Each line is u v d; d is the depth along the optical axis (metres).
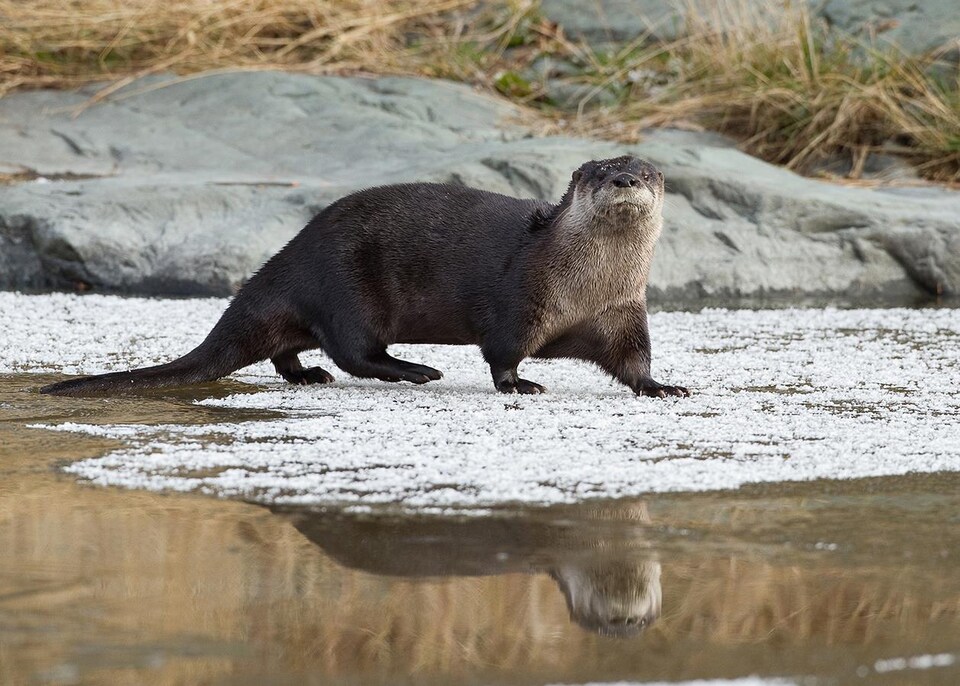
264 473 11.36
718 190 28.22
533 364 18.89
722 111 35.50
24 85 35.78
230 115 33.12
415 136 31.80
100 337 20.08
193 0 37.56
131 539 9.27
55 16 36.53
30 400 15.30
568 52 38.88
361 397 15.77
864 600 8.12
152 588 8.13
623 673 6.88
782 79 35.16
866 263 27.62
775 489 11.06
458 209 16.81
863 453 12.48
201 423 13.87
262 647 7.14
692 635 7.47
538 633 7.48
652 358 18.86
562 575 8.64
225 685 6.61
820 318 23.19
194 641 7.22
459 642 7.29
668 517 10.14
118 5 37.12
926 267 27.53
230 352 16.75
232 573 8.48
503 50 39.19
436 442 12.77
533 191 27.41
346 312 16.58
